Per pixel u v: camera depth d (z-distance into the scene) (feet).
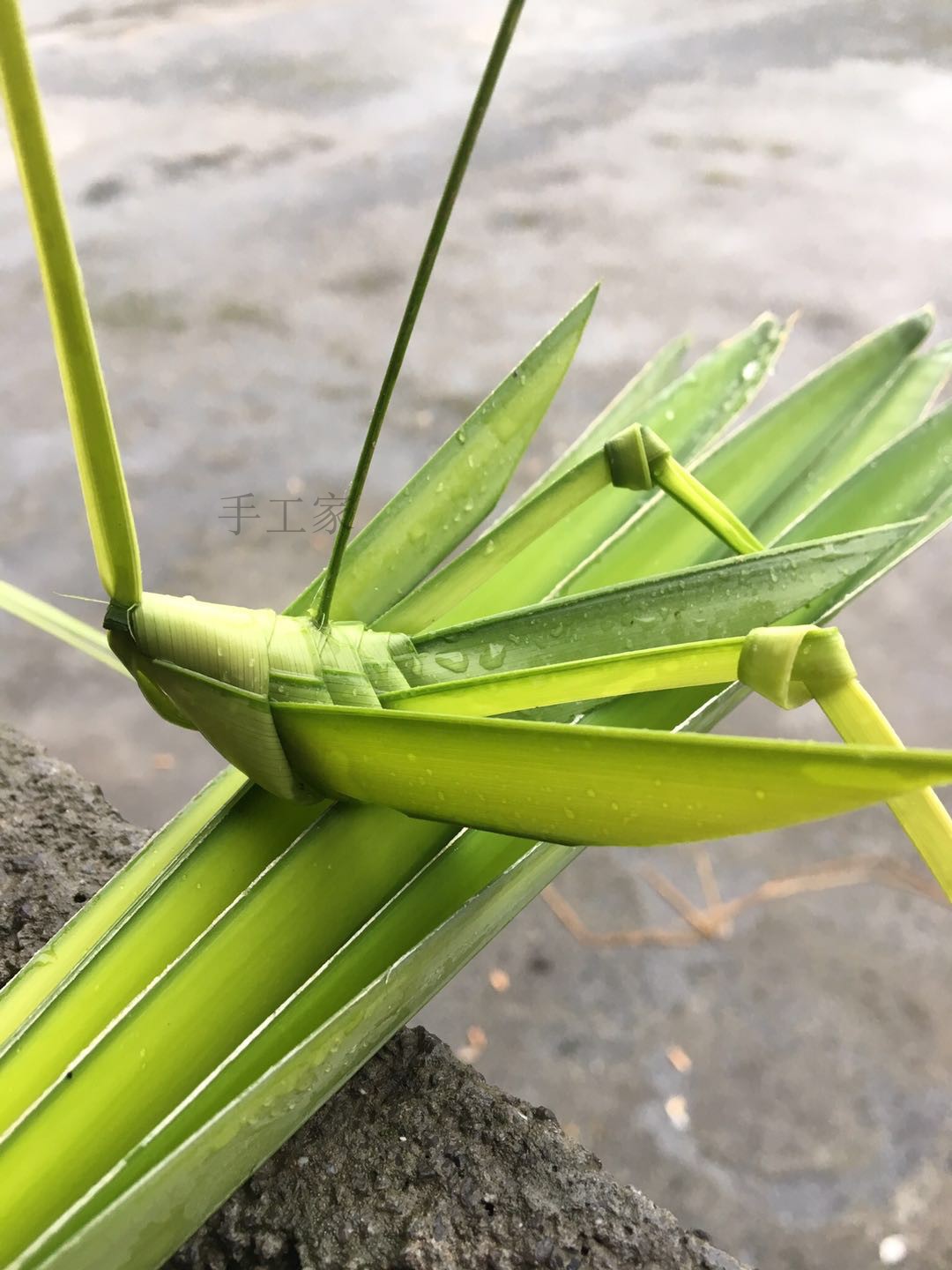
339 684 0.75
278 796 0.84
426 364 4.53
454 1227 0.84
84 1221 0.65
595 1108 2.66
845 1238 2.42
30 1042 0.77
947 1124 2.59
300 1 7.58
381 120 6.13
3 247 5.22
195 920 0.82
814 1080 2.68
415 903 0.82
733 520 0.87
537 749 0.62
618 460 0.85
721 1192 2.50
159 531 3.84
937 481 0.99
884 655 3.48
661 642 0.82
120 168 5.74
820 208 5.33
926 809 0.73
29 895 1.10
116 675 3.55
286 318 4.78
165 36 7.10
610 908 3.03
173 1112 0.69
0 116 5.58
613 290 4.91
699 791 0.59
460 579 0.89
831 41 6.73
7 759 1.25
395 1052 0.95
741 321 4.69
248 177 5.68
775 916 2.99
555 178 5.61
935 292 4.76
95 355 0.56
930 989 2.82
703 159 5.72
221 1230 0.84
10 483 4.08
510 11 0.54
